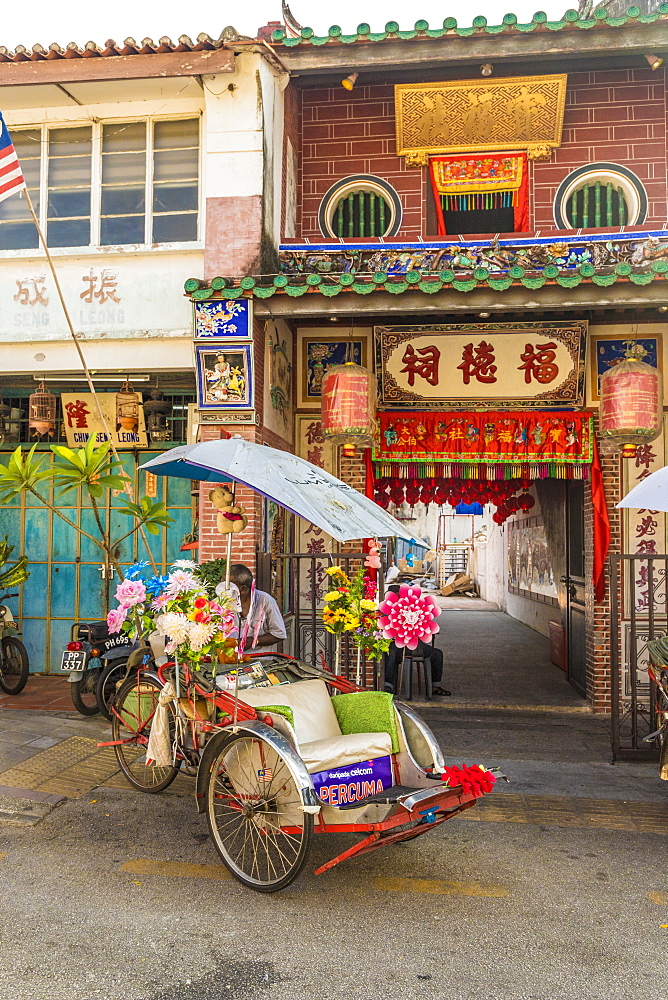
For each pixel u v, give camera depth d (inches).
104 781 203.3
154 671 193.3
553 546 465.1
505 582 732.0
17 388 339.6
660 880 148.9
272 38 278.5
